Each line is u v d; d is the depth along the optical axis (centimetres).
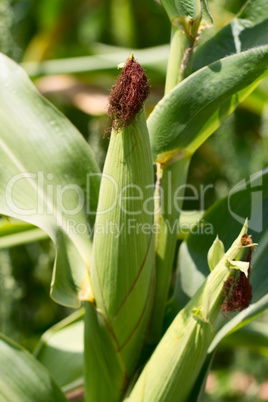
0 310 147
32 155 92
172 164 86
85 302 85
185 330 80
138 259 81
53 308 185
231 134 166
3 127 93
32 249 169
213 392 180
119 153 79
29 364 90
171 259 87
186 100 82
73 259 87
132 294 82
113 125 78
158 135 84
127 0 224
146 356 87
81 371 109
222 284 79
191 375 81
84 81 169
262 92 138
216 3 140
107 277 82
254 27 87
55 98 185
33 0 216
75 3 216
